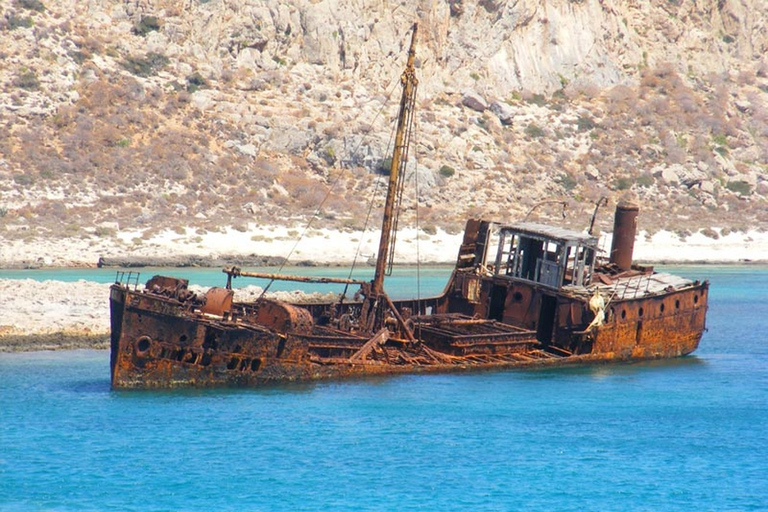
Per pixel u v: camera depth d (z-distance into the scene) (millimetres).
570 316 166125
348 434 127062
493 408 142125
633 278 183375
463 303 175125
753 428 136875
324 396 141750
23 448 117875
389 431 129000
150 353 131250
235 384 136875
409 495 108062
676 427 136750
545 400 148000
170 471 112250
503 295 173875
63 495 105062
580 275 170500
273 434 125250
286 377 140000
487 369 160625
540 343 166500
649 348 177250
